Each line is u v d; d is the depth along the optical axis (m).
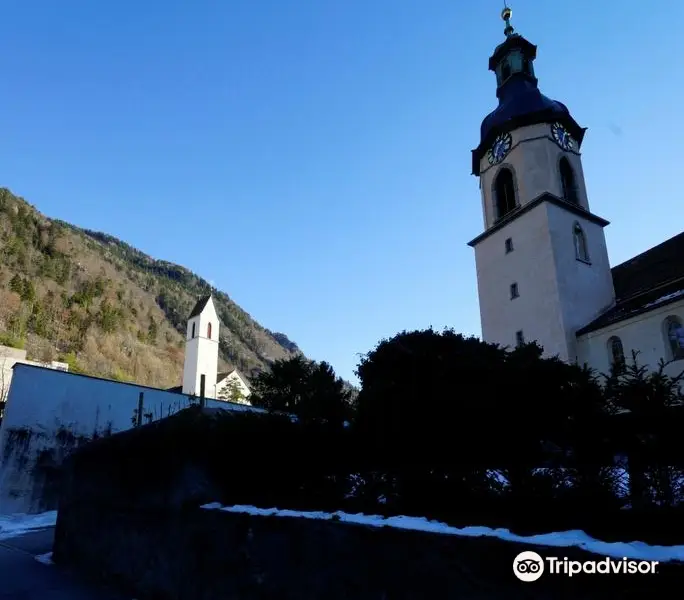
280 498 7.92
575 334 25.48
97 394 25.45
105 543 10.89
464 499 5.86
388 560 5.35
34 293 107.88
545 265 27.05
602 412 5.20
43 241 139.12
